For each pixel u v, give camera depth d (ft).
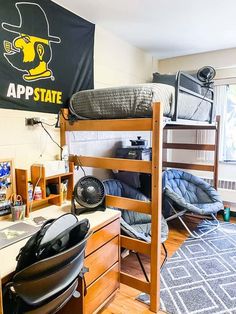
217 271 7.80
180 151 13.96
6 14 6.00
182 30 9.50
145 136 12.91
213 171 12.41
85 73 8.59
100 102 6.61
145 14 8.13
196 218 12.40
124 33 9.86
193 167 12.88
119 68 10.52
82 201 6.31
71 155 7.52
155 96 5.90
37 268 3.39
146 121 5.90
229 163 12.61
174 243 9.77
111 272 6.23
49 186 6.90
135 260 8.51
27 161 6.77
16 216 5.75
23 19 6.40
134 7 7.64
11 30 6.13
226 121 12.66
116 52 10.25
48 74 7.22
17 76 6.36
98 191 6.53
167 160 14.12
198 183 12.04
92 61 8.89
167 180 11.65
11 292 3.80
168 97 6.49
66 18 7.69
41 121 6.91
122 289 6.97
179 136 13.82
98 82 9.36
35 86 6.86
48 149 7.39
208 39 10.50
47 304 3.84
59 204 6.92
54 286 3.76
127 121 6.21
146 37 10.28
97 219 5.88
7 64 6.10
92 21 8.66
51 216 6.07
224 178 12.81
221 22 8.76
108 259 6.06
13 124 6.36
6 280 3.75
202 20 8.61
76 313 5.23
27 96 6.65
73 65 8.07
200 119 9.99
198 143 13.25
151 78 13.05
